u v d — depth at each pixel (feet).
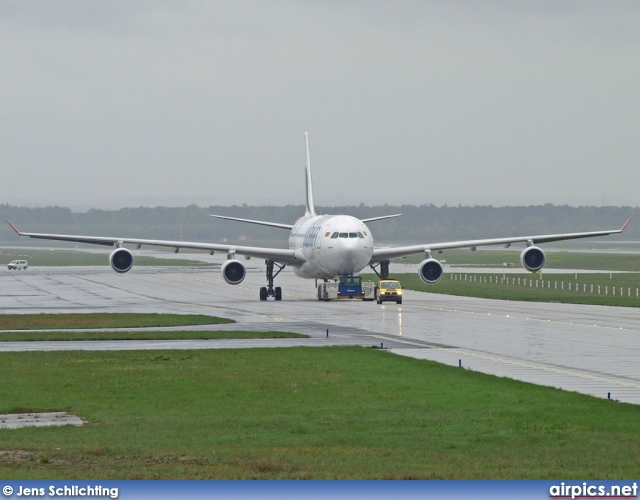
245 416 372.79
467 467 281.54
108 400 410.11
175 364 517.55
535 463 286.66
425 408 386.52
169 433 337.11
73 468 281.74
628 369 495.82
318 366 506.89
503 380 452.76
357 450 306.55
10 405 397.19
